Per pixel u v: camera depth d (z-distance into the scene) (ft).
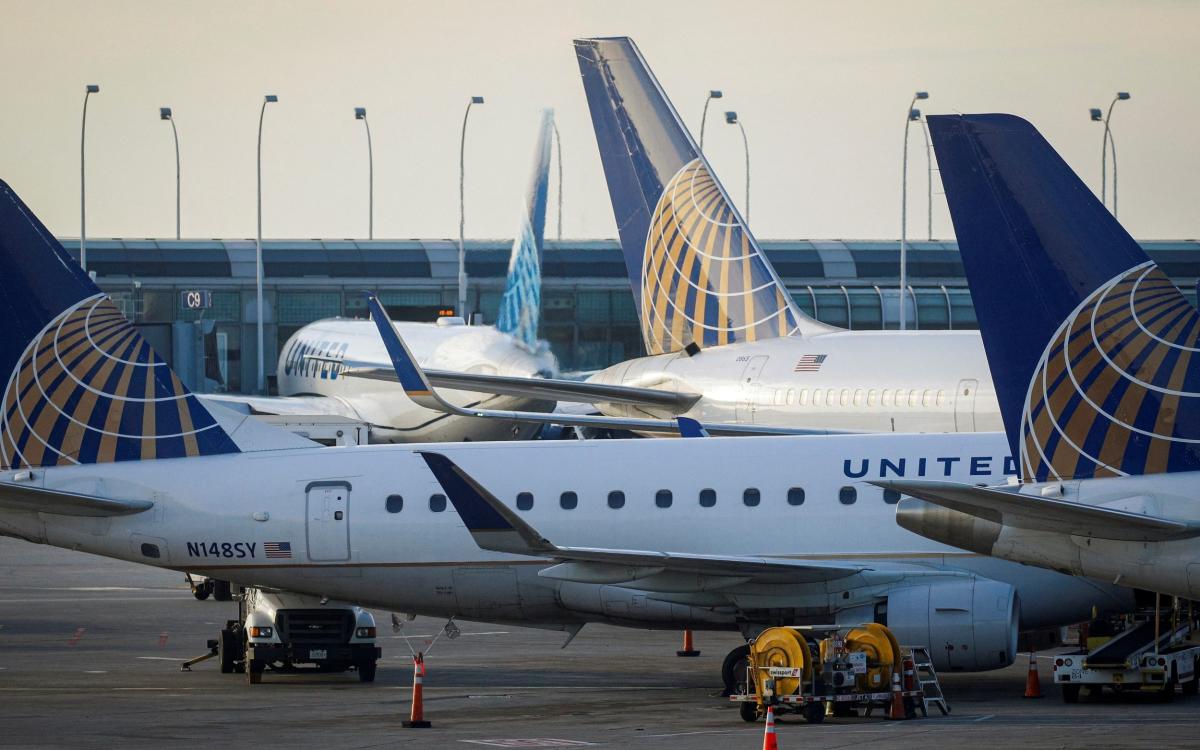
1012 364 283.38
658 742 269.85
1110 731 273.95
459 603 367.66
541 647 443.73
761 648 299.79
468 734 282.36
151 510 375.66
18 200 378.94
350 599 373.61
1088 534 278.67
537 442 373.61
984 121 279.69
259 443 380.99
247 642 375.04
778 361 564.71
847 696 296.30
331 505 368.68
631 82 625.00
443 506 366.02
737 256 597.11
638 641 458.91
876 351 541.75
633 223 627.87
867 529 345.72
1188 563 276.82
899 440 355.77
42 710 318.86
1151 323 274.98
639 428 518.37
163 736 282.15
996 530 296.30
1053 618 336.49
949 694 338.75
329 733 284.82
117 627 495.00
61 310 380.37
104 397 380.58
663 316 615.57
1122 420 277.44
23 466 381.60
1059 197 277.44
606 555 316.40
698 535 354.13
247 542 371.15
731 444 363.56
